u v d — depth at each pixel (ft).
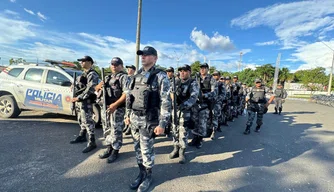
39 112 19.35
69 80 14.96
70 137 12.41
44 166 8.53
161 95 6.74
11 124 14.47
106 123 9.69
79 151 10.38
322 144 14.34
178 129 9.86
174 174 8.51
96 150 10.66
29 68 16.20
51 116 17.88
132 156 10.12
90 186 7.23
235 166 9.70
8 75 16.40
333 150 12.99
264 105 16.57
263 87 16.55
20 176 7.61
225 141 14.01
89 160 9.41
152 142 7.31
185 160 9.82
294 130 19.04
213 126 14.46
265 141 14.51
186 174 8.57
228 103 19.69
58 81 15.23
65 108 14.74
